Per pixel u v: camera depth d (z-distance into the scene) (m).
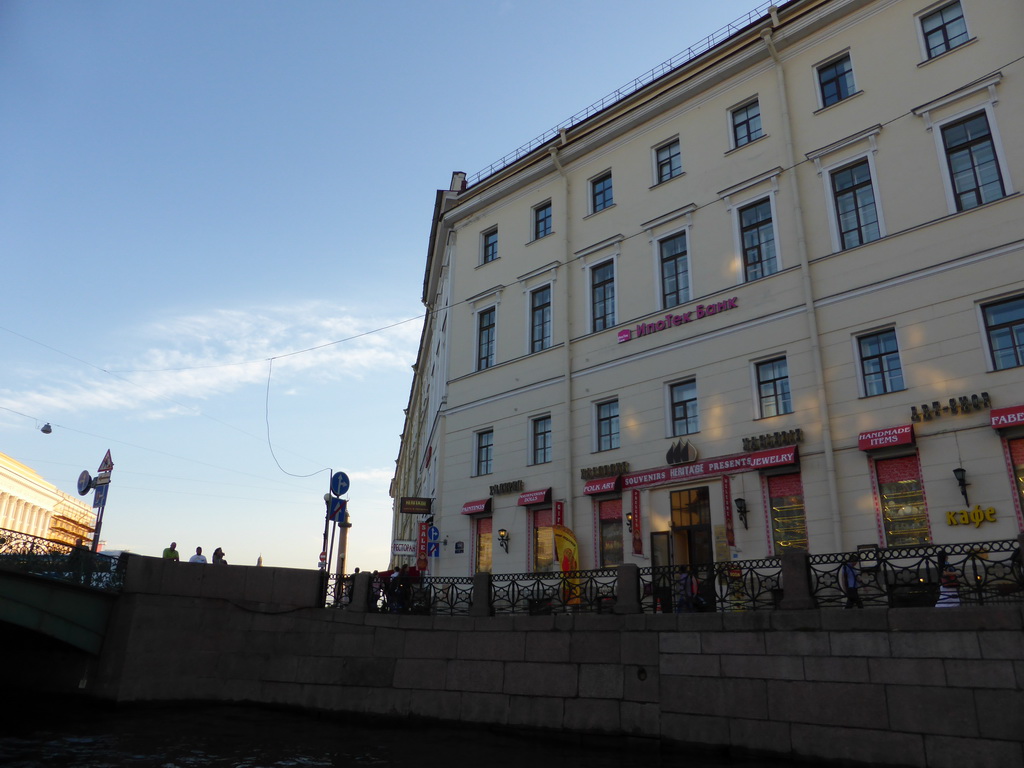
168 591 17.11
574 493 20.98
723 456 18.16
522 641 13.81
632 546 19.25
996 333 15.02
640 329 20.86
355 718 15.00
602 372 21.53
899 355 16.08
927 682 9.86
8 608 15.92
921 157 16.78
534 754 11.98
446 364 27.02
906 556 10.86
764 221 19.25
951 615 9.89
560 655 13.31
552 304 23.64
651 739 11.96
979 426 14.53
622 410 20.69
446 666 14.48
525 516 22.06
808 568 11.58
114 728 14.48
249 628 16.73
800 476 16.80
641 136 22.80
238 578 17.12
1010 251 15.05
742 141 20.44
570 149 24.42
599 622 13.09
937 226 16.14
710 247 20.05
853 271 17.16
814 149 18.61
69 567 16.59
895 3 18.03
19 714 15.85
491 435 24.47
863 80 18.17
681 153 21.55
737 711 11.31
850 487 15.96
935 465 14.90
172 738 13.66
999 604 9.67
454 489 24.78
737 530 17.41
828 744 10.40
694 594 12.85
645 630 12.57
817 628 10.90
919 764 9.64
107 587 16.94
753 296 18.73
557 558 20.09
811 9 19.14
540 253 24.64
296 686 15.92
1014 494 13.85
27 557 16.20
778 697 10.99
